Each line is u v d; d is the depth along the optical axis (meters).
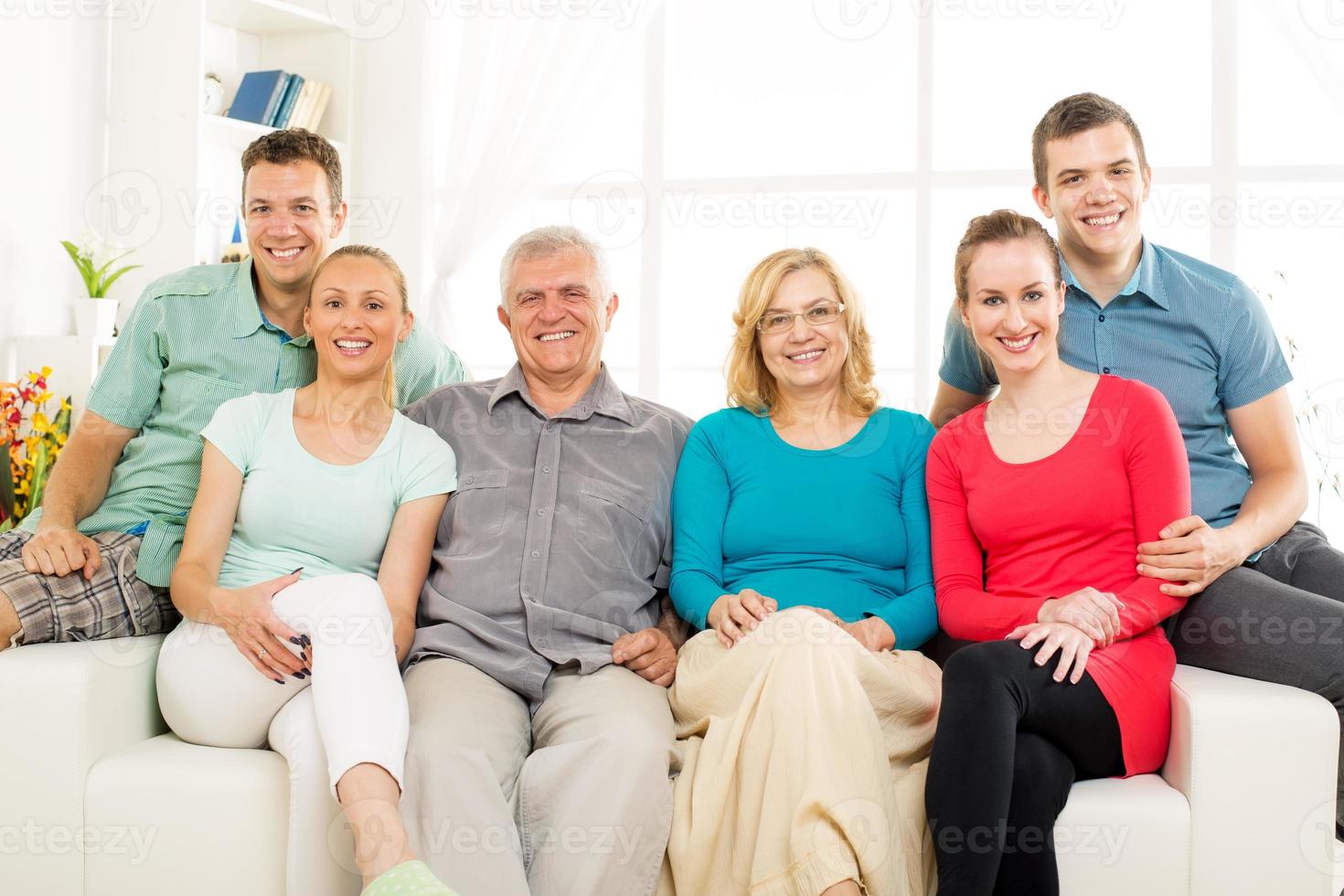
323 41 3.77
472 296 3.90
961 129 3.66
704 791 1.46
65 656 1.54
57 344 2.93
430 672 1.63
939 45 3.65
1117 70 3.59
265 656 1.51
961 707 1.38
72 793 1.50
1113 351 1.89
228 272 1.95
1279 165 3.31
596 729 1.51
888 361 3.68
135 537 1.80
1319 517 3.35
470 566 1.75
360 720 1.38
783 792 1.38
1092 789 1.45
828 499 1.80
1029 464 1.65
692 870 1.44
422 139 3.84
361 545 1.72
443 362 2.21
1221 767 1.41
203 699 1.54
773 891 1.36
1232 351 1.85
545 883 1.45
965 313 1.75
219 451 1.69
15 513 2.59
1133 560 1.61
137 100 3.28
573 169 3.88
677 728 1.64
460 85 3.74
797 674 1.42
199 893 1.49
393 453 1.74
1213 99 3.34
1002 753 1.34
